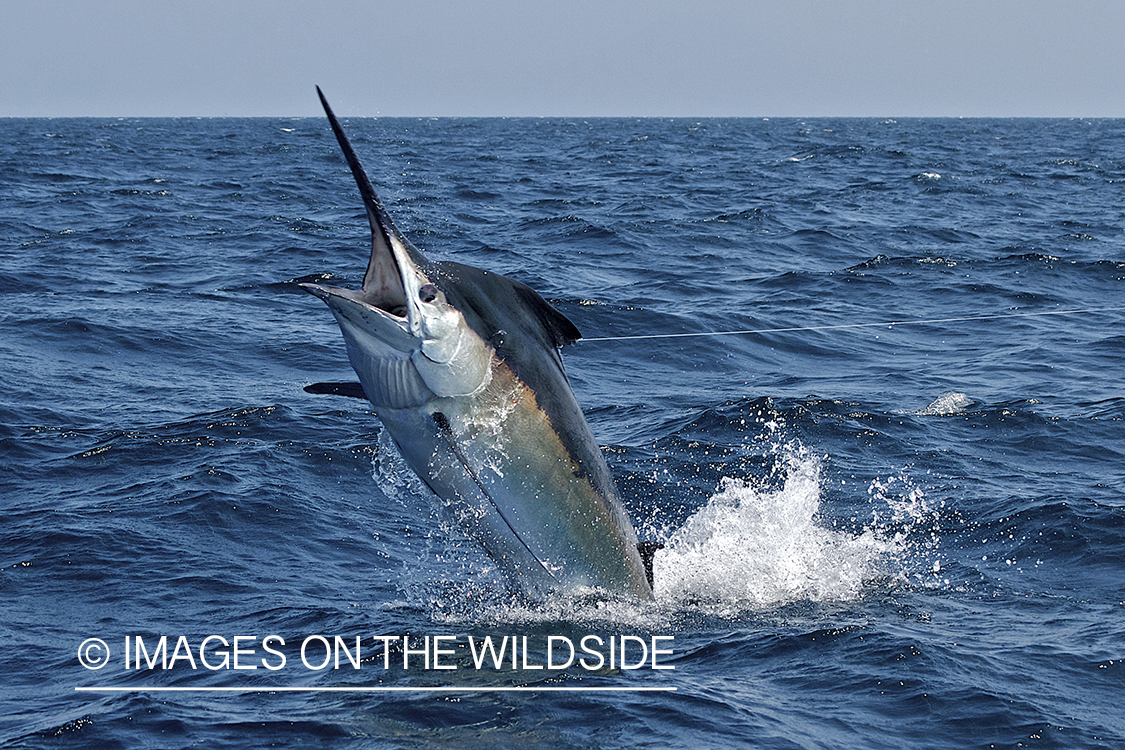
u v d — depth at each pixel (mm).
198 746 19562
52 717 21078
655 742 19562
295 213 127562
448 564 31141
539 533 23984
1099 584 29250
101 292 74000
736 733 19984
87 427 43500
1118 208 141375
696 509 36406
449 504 23297
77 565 29922
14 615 26859
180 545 31688
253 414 45031
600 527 24797
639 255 97062
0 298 70375
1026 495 36531
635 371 57312
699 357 60188
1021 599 28000
